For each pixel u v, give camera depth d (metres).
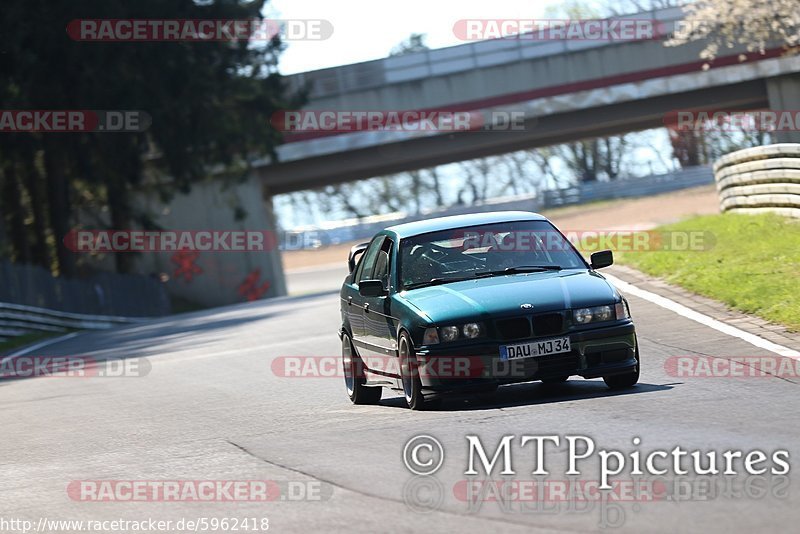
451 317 32.91
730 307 48.53
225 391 47.22
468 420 30.91
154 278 190.12
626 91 186.00
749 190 83.12
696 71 183.62
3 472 32.69
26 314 124.56
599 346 33.00
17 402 52.66
